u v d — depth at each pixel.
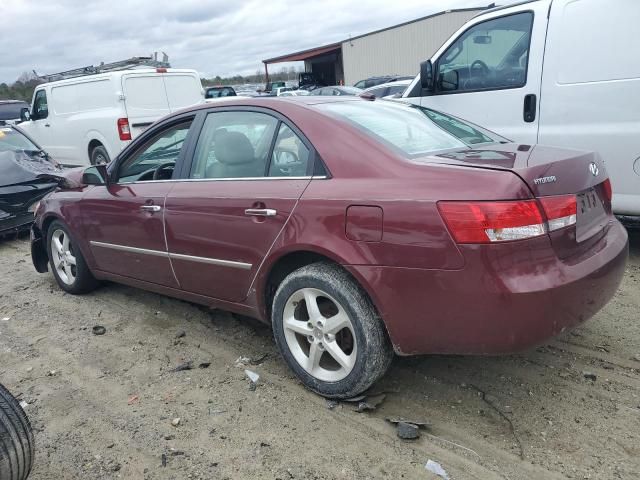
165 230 3.69
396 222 2.57
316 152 2.98
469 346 2.55
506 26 5.16
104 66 12.50
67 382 3.44
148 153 3.99
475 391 3.06
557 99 4.86
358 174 2.80
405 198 2.57
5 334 4.22
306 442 2.72
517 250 2.40
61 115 11.50
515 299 2.38
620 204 4.71
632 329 3.64
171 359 3.64
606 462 2.47
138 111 10.35
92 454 2.74
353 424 2.84
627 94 4.48
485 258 2.39
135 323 4.25
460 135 3.44
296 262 3.17
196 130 3.67
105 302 4.73
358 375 2.83
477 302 2.44
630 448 2.55
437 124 3.52
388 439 2.71
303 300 3.08
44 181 7.27
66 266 4.91
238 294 3.41
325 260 2.98
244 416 2.96
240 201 3.20
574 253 2.64
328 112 3.13
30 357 3.81
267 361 3.54
